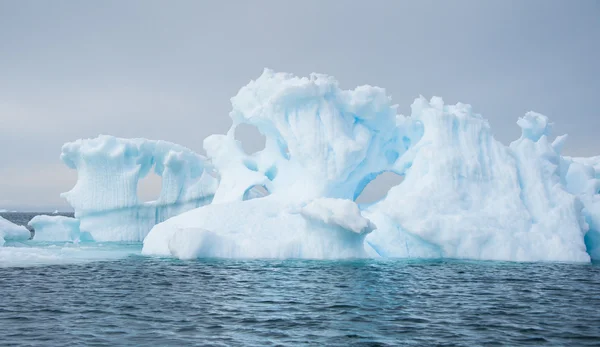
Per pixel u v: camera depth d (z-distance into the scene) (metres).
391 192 24.52
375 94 26.28
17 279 17.25
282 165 28.17
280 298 13.98
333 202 20.72
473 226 22.34
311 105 25.94
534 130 27.05
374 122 26.83
